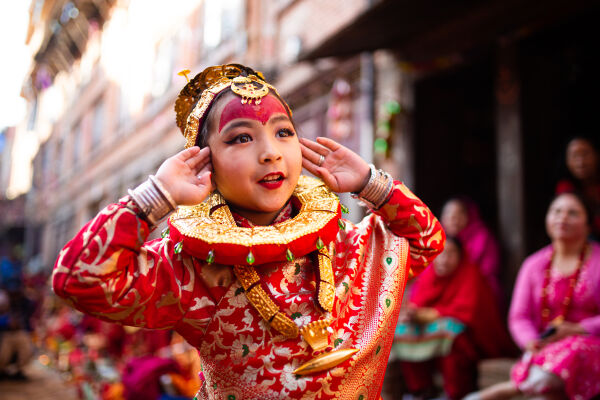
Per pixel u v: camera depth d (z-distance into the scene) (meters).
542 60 4.52
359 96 6.28
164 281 1.08
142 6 15.36
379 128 5.77
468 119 5.86
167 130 11.99
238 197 1.12
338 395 1.07
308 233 1.07
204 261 1.11
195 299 1.09
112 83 17.44
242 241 1.03
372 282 1.21
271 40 8.46
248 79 1.17
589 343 2.44
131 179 14.39
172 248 1.12
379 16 4.64
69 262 0.99
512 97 4.49
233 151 1.10
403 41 5.47
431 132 5.64
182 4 12.35
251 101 1.11
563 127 4.58
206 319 1.09
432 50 5.26
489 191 5.91
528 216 4.32
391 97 5.80
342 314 1.13
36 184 28.47
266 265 1.12
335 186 1.25
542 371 2.47
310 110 7.24
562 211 2.75
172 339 4.05
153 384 3.62
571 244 2.75
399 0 4.23
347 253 1.21
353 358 1.09
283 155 1.12
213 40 10.43
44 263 23.92
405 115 5.59
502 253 4.45
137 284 1.04
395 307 1.20
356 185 1.25
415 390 3.44
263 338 1.07
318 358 1.04
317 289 1.09
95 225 1.01
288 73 7.80
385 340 1.17
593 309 2.63
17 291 7.45
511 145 4.46
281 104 1.17
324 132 6.91
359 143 6.17
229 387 1.07
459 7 4.65
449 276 3.52
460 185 5.77
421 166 5.56
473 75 5.46
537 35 4.40
